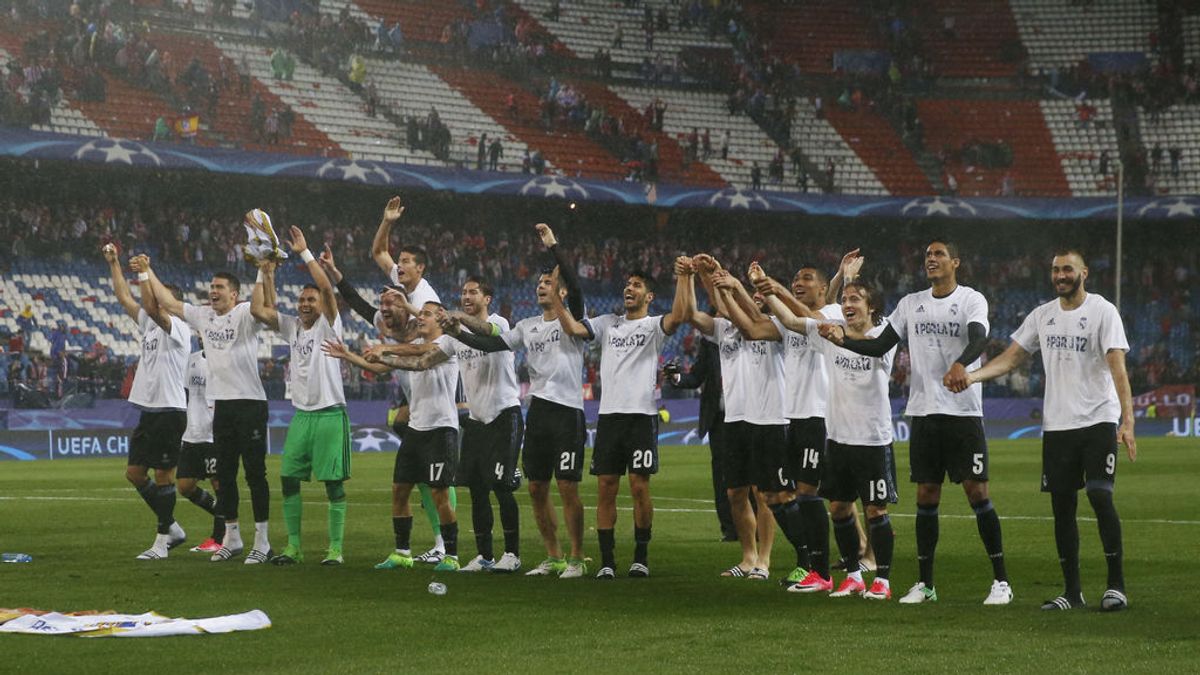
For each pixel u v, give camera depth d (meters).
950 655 12.20
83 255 63.94
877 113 85.12
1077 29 87.75
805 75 86.19
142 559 20.66
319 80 73.19
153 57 67.00
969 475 15.55
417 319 19.81
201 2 72.06
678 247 78.12
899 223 81.25
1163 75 84.88
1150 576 18.05
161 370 21.17
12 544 22.81
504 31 80.38
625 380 18.33
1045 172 81.94
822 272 18.00
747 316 17.56
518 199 74.25
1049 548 21.67
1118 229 73.06
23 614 14.05
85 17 66.94
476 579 18.08
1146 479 38.41
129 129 64.50
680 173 78.25
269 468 45.06
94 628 13.25
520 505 31.23
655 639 13.09
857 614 14.72
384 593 16.47
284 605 15.39
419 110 74.44
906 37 87.69
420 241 71.81
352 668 11.63
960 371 14.90
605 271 74.94
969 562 19.81
